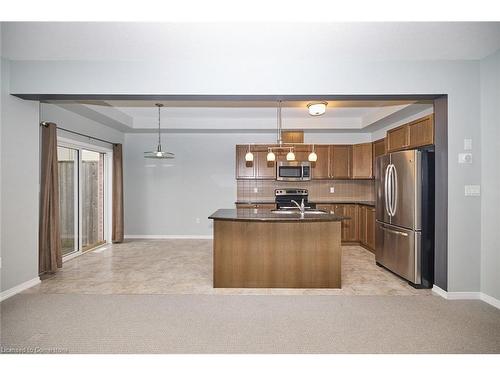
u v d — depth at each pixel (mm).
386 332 2500
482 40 2807
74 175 5105
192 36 2736
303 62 3256
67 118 4625
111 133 6039
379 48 2971
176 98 3385
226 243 3584
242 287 3572
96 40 2805
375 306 3027
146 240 6535
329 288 3557
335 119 5984
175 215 6809
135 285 3656
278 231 3566
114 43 2869
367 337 2418
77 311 2887
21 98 3371
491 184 3111
